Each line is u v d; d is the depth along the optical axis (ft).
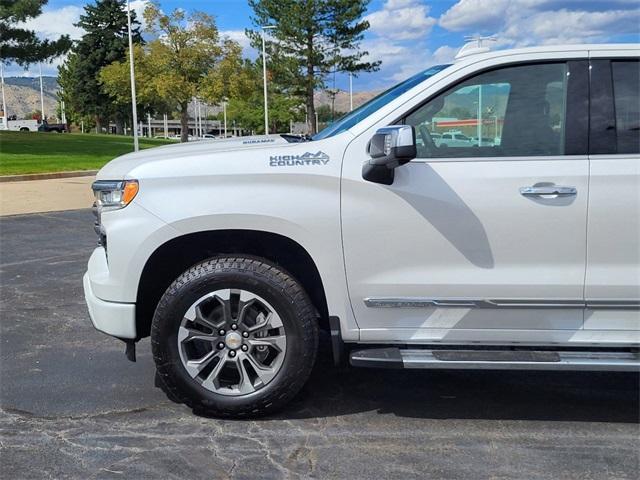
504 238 11.43
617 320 11.60
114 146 121.29
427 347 11.97
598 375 14.75
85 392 13.52
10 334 17.26
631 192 11.23
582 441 11.51
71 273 24.16
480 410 12.85
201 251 12.56
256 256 12.07
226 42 155.12
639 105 11.53
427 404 13.11
